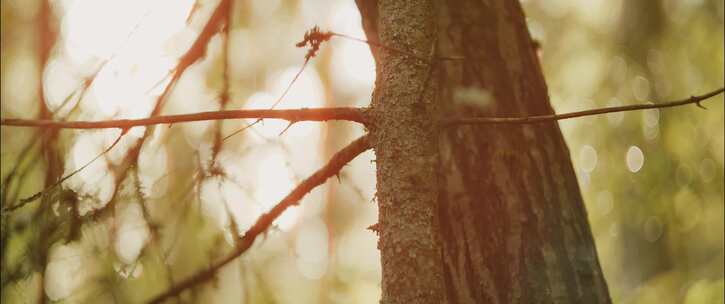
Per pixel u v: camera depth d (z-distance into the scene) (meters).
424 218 1.93
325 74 7.12
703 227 6.95
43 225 2.76
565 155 2.79
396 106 1.97
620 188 7.20
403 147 1.95
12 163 3.23
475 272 2.61
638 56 7.34
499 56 2.78
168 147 2.94
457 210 2.65
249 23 5.91
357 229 7.44
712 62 7.02
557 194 2.70
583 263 2.66
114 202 2.74
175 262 3.07
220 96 3.11
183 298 2.91
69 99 2.90
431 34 2.03
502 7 2.86
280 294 3.49
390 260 1.93
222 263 2.85
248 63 5.91
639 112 7.13
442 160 2.68
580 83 7.59
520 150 2.70
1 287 2.82
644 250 7.35
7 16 4.76
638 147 7.10
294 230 3.35
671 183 6.97
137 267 2.84
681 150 6.98
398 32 2.02
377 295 5.91
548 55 7.76
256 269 3.14
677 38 7.28
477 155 2.68
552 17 7.92
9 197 2.91
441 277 1.93
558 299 2.58
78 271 2.91
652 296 5.88
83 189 2.71
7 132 3.90
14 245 2.84
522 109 2.74
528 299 2.57
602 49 7.66
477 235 2.63
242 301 3.10
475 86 2.72
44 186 2.84
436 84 2.02
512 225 2.63
